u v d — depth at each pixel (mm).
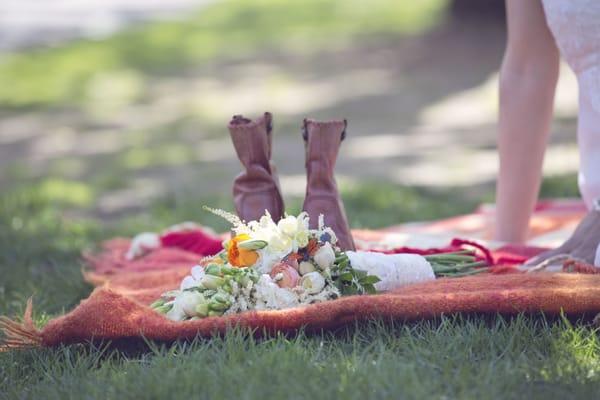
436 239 5586
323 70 17500
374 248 5133
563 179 8617
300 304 4027
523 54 5250
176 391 3418
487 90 14953
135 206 8695
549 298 3982
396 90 15414
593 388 3359
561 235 6145
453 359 3609
